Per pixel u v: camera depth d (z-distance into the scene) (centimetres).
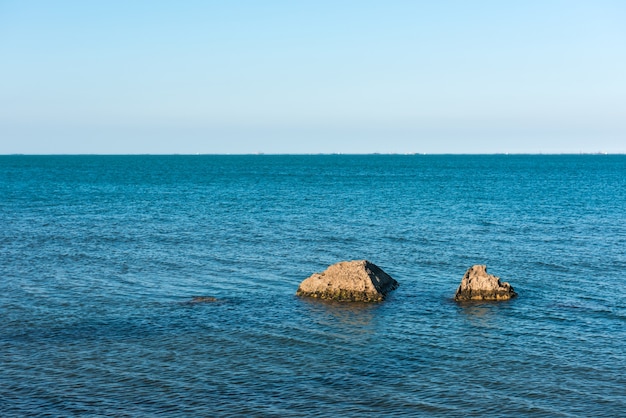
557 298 3819
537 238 5969
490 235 6159
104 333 3112
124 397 2392
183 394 2422
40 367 2662
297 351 2894
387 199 10156
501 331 3195
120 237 6009
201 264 4772
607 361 2770
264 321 3347
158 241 5794
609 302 3719
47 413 2256
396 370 2672
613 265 4719
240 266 4709
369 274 3884
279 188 13038
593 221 7250
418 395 2425
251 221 7256
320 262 4866
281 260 4938
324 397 2408
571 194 11219
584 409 2309
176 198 10350
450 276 4431
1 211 8081
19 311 3459
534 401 2373
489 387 2498
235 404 2342
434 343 3014
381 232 6366
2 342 2955
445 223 7062
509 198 10331
